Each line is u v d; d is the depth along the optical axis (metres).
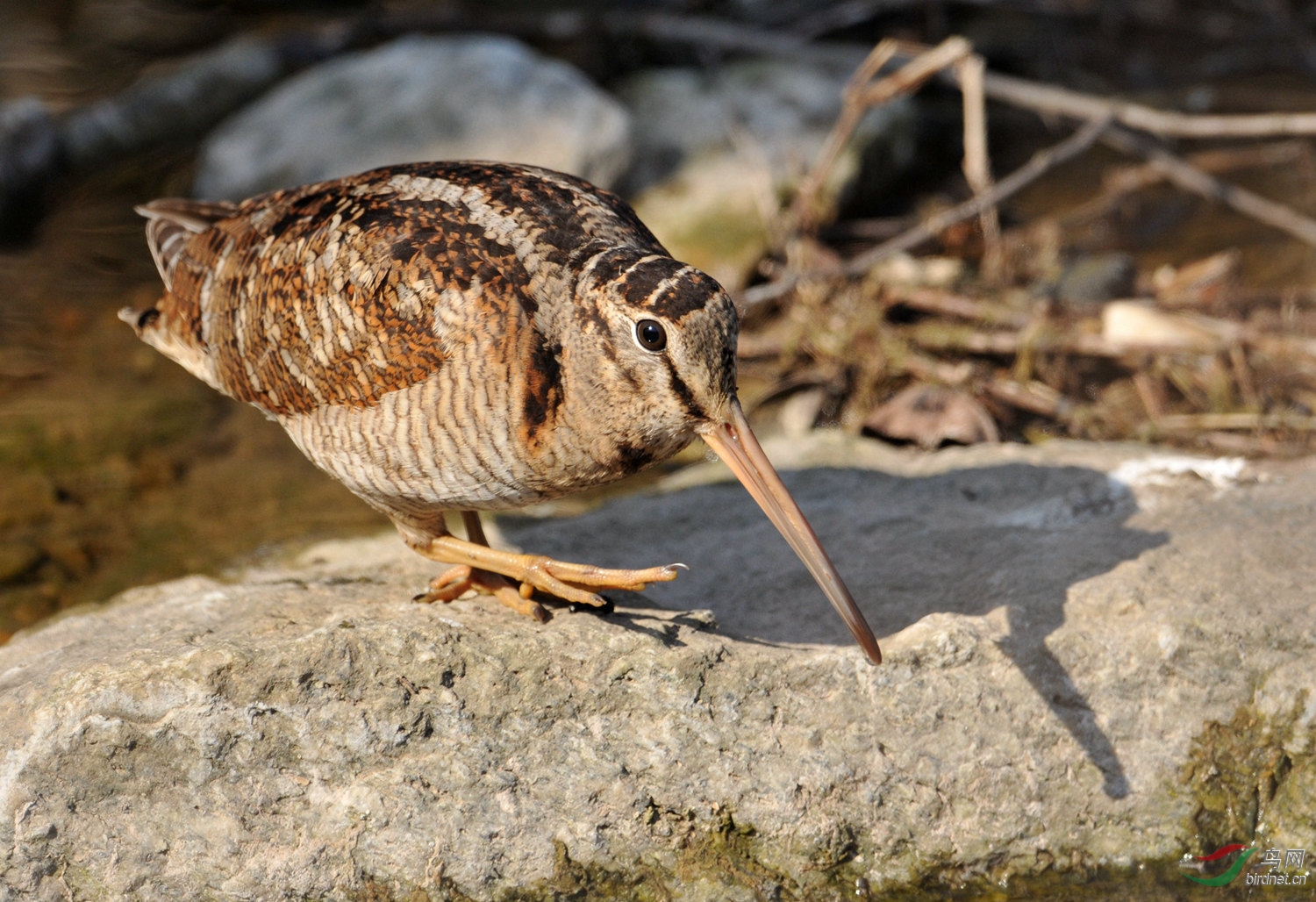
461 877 7.88
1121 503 10.39
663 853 8.01
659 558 10.27
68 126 17.95
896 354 13.88
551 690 8.11
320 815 7.90
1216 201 17.09
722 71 19.56
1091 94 19.59
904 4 20.61
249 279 9.06
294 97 17.61
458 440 8.29
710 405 8.01
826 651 8.42
